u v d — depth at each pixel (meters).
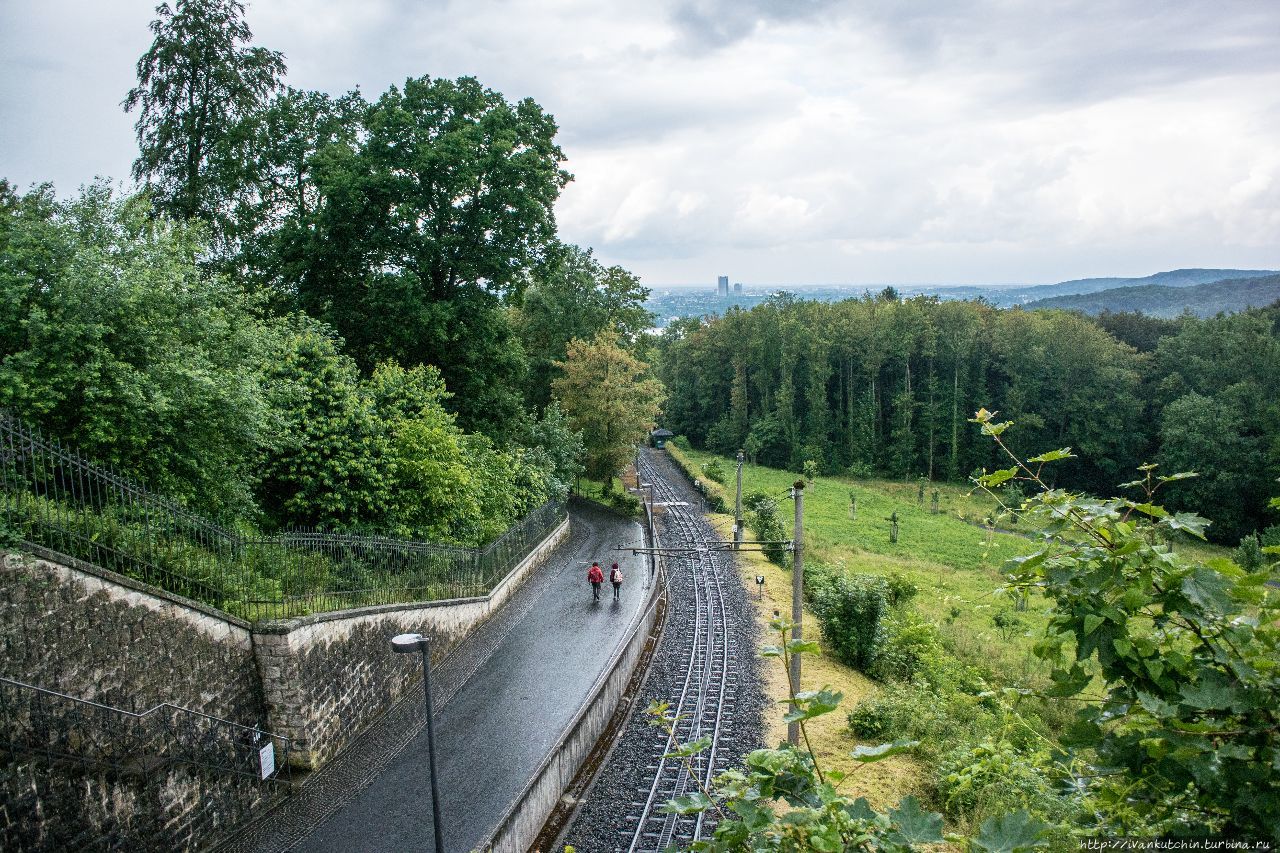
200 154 32.97
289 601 17.70
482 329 36.75
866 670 26.86
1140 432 74.69
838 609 27.36
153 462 17.02
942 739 19.73
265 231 34.53
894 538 54.19
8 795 11.07
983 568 45.91
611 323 62.47
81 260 15.66
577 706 20.92
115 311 15.73
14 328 15.13
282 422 21.59
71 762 11.95
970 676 25.27
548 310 61.81
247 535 19.30
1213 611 3.83
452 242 34.97
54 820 11.62
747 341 98.56
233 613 16.30
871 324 87.69
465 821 15.37
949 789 16.45
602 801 17.14
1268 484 59.91
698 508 56.44
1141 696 3.88
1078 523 4.31
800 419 93.19
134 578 14.06
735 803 3.80
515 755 18.16
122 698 13.13
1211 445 62.56
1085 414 75.69
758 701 22.95
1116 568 4.09
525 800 15.04
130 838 12.76
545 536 39.03
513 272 36.91
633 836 15.74
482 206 35.41
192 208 32.41
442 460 27.12
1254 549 45.00
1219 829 4.10
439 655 24.17
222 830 14.68
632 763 19.03
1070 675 4.22
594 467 56.94
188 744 14.27
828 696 3.81
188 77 31.52
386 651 20.73
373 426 25.14
